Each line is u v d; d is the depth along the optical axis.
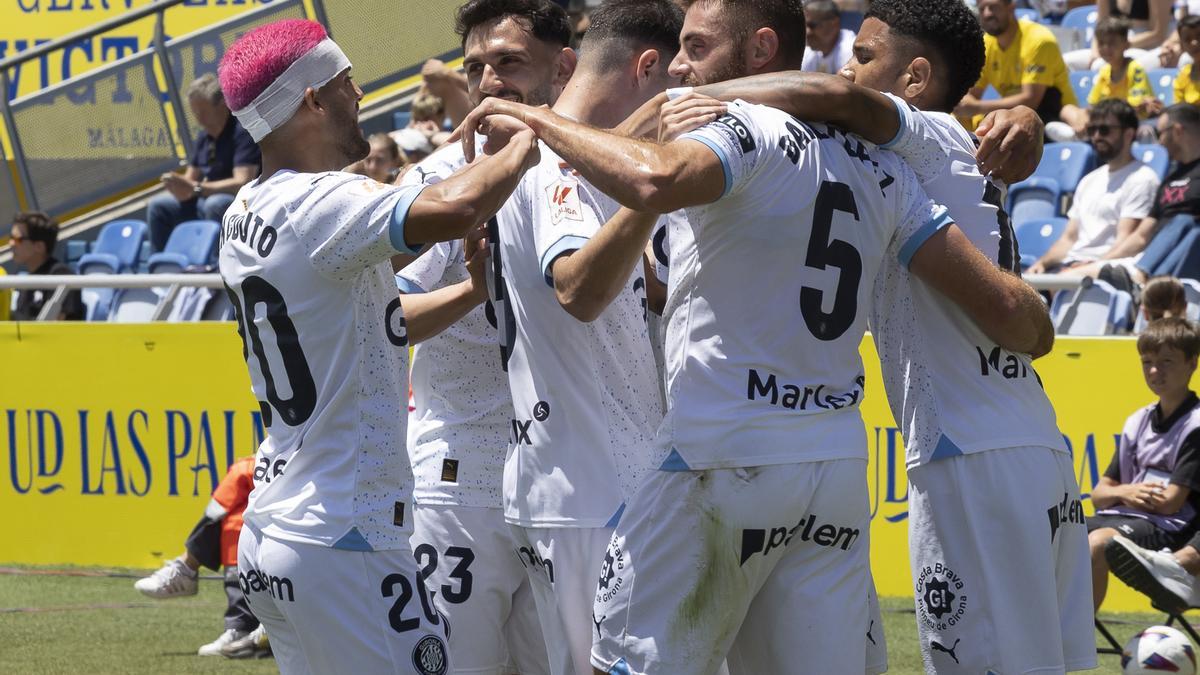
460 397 13.78
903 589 25.19
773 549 10.41
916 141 11.12
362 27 36.75
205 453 27.81
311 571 10.55
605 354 12.01
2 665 20.92
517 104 10.87
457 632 13.80
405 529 10.90
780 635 10.63
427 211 10.18
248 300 10.88
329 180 10.59
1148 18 43.09
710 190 9.85
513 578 13.94
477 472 13.71
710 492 10.29
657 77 12.42
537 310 11.97
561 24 14.02
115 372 28.23
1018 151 11.95
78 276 28.52
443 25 36.81
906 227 11.09
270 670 20.78
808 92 10.53
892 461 25.06
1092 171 32.31
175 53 36.97
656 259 12.74
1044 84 35.81
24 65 43.62
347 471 10.64
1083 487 24.56
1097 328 25.41
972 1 41.84
